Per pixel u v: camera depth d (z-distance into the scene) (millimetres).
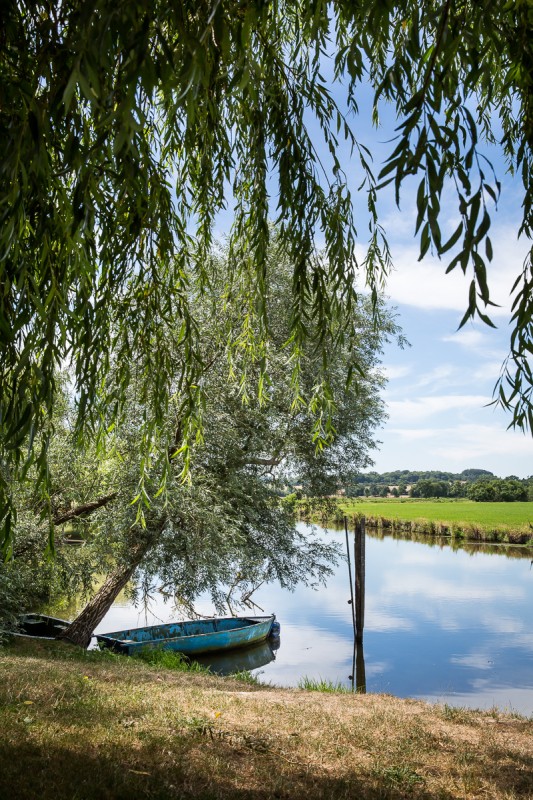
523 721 8258
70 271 2906
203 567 13305
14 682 7238
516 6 2064
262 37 3422
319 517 17734
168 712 6555
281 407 14070
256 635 16375
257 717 7027
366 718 7598
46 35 2377
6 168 2107
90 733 5352
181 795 4125
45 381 2693
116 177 2729
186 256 4160
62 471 11969
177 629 16797
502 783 5434
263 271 3844
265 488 14688
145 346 4082
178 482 12047
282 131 3592
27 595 13195
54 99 2309
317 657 15695
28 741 4871
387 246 3877
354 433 16219
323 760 5594
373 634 18516
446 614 21672
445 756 6211
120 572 13938
